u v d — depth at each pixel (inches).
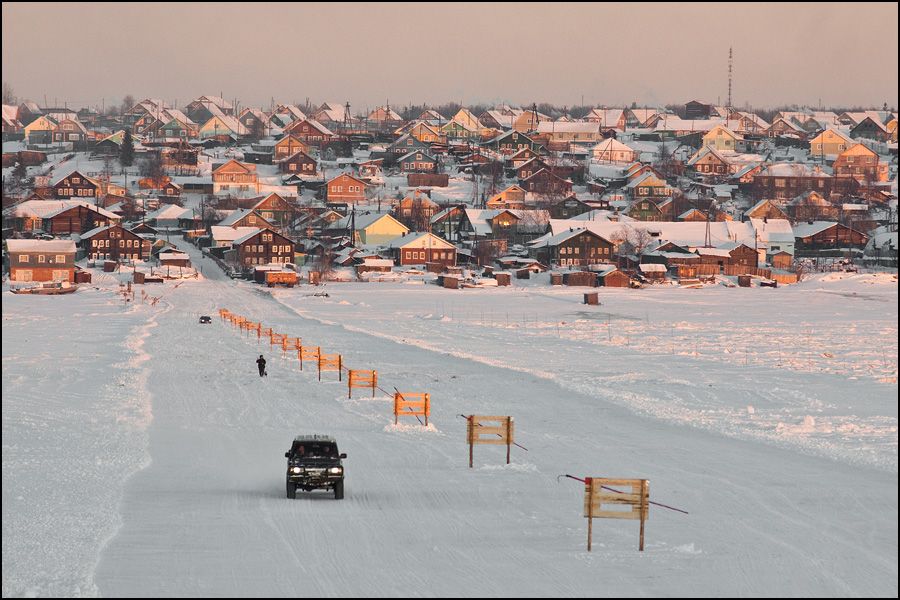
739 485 4820.4
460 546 3624.5
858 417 7116.1
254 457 5580.7
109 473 5007.4
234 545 3585.1
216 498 4436.5
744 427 6683.1
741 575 3309.5
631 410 7436.0
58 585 3102.9
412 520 4033.0
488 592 3080.7
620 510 4271.7
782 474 5098.4
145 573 3230.8
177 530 3801.7
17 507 4188.0
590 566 3385.8
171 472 5088.6
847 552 3614.7
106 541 3627.0
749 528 3969.0
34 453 5536.4
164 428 6624.0
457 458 5585.6
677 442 6112.2
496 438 6294.3
